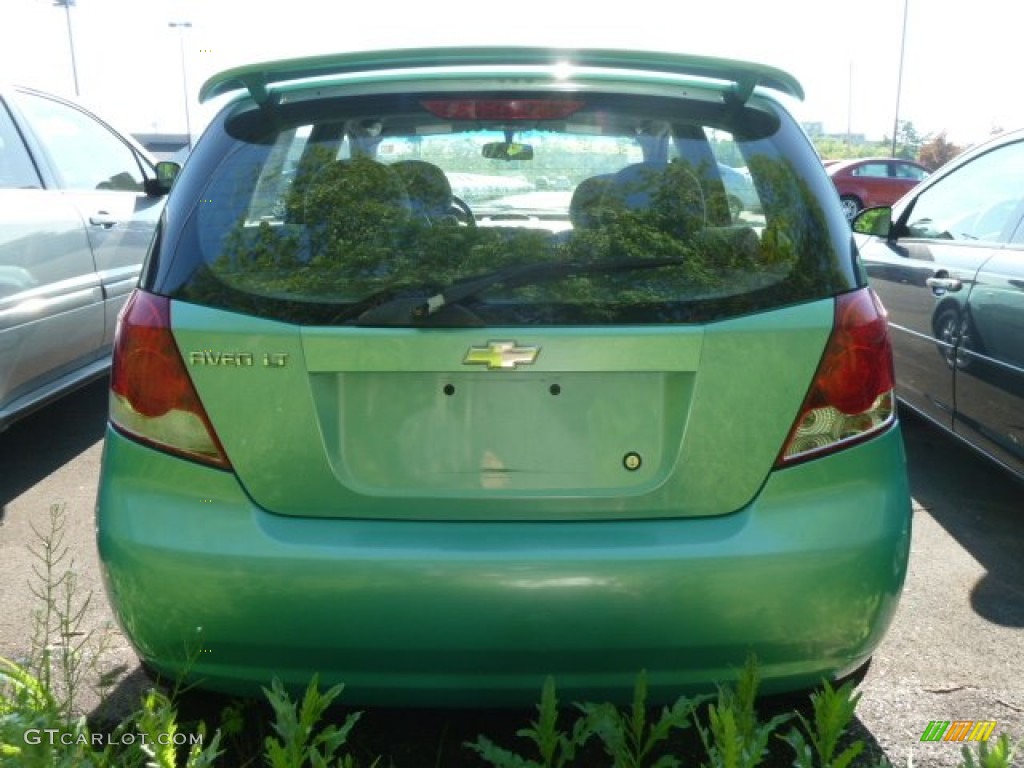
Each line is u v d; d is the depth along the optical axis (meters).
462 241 2.25
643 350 2.17
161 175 5.90
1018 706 2.83
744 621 2.14
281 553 2.13
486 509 2.19
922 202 5.21
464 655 2.13
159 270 2.32
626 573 2.11
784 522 2.19
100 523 2.26
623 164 2.44
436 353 2.17
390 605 2.11
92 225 5.18
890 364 2.34
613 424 2.20
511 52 2.37
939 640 3.22
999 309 3.95
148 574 2.16
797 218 2.34
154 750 2.10
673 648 2.14
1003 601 3.52
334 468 2.19
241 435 2.20
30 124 5.05
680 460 2.19
